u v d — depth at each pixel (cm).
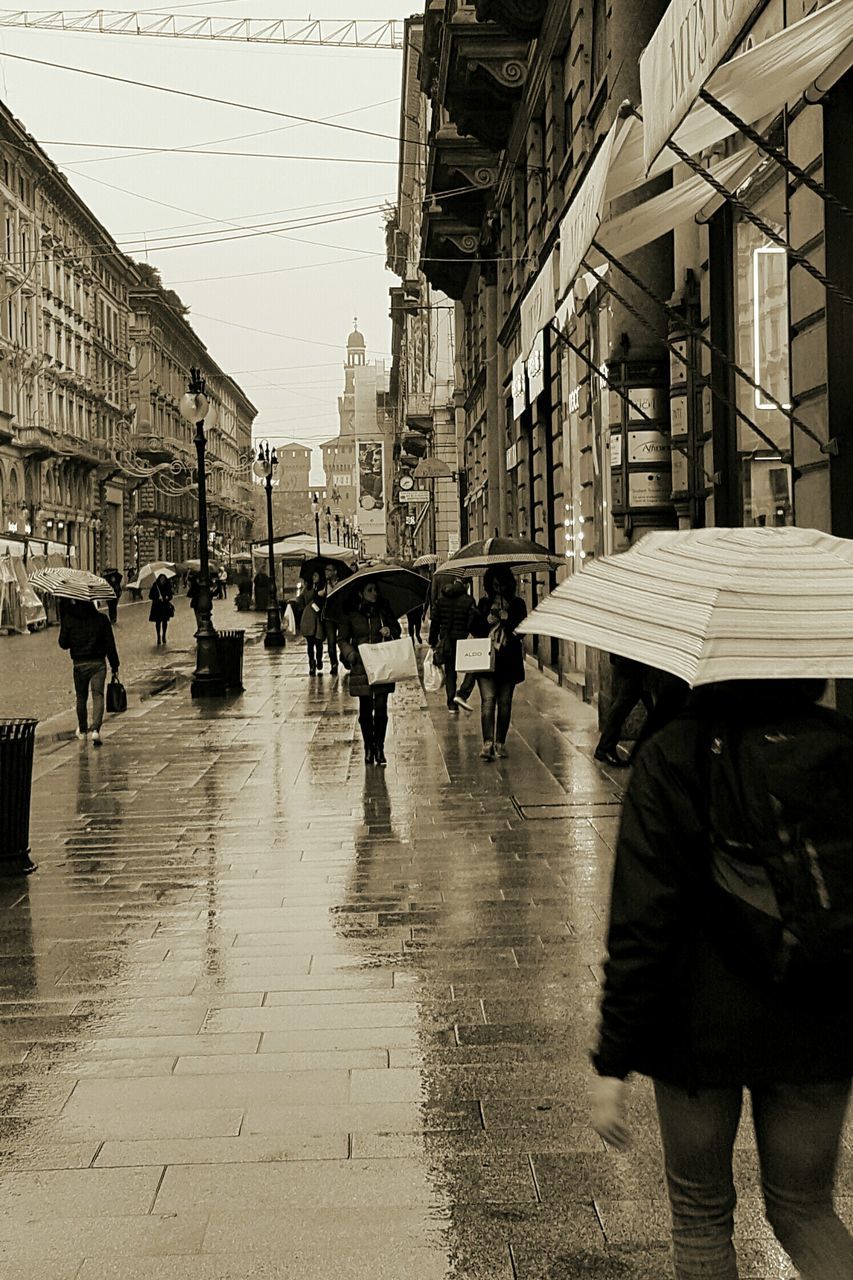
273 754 1359
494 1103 454
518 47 2144
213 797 1103
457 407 4109
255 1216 378
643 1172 400
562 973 598
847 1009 253
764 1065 256
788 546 279
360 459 12119
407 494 5494
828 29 527
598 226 770
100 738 1470
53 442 6762
